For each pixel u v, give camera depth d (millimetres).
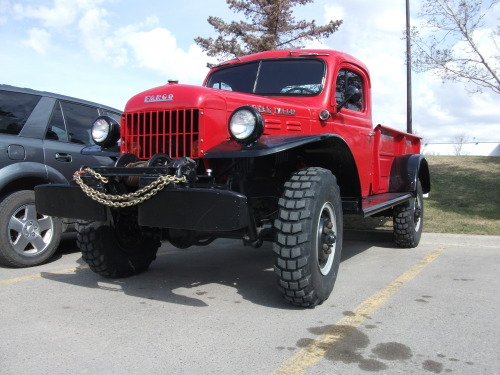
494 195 8938
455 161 12727
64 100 5406
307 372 2336
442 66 9203
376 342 2727
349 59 4902
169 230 3893
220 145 3416
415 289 3900
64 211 3463
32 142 4863
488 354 2559
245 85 4758
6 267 4703
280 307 3406
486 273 4488
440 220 7301
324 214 3564
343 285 4043
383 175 5770
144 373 2320
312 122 4188
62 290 3832
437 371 2350
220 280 4254
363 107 5324
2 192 4754
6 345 2658
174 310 3326
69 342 2707
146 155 3639
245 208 2844
